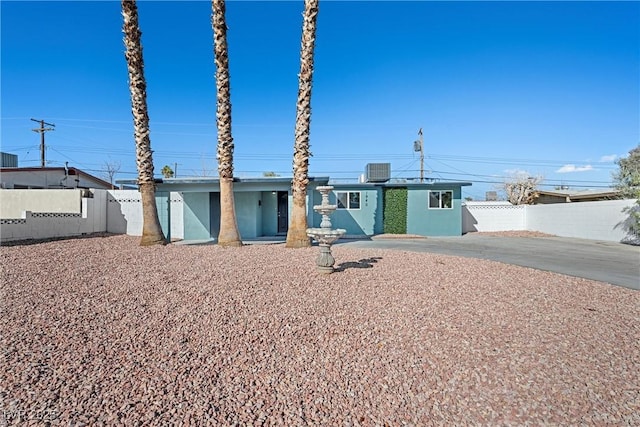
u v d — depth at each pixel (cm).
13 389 260
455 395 270
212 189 1434
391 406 256
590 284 635
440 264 803
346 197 1769
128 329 381
